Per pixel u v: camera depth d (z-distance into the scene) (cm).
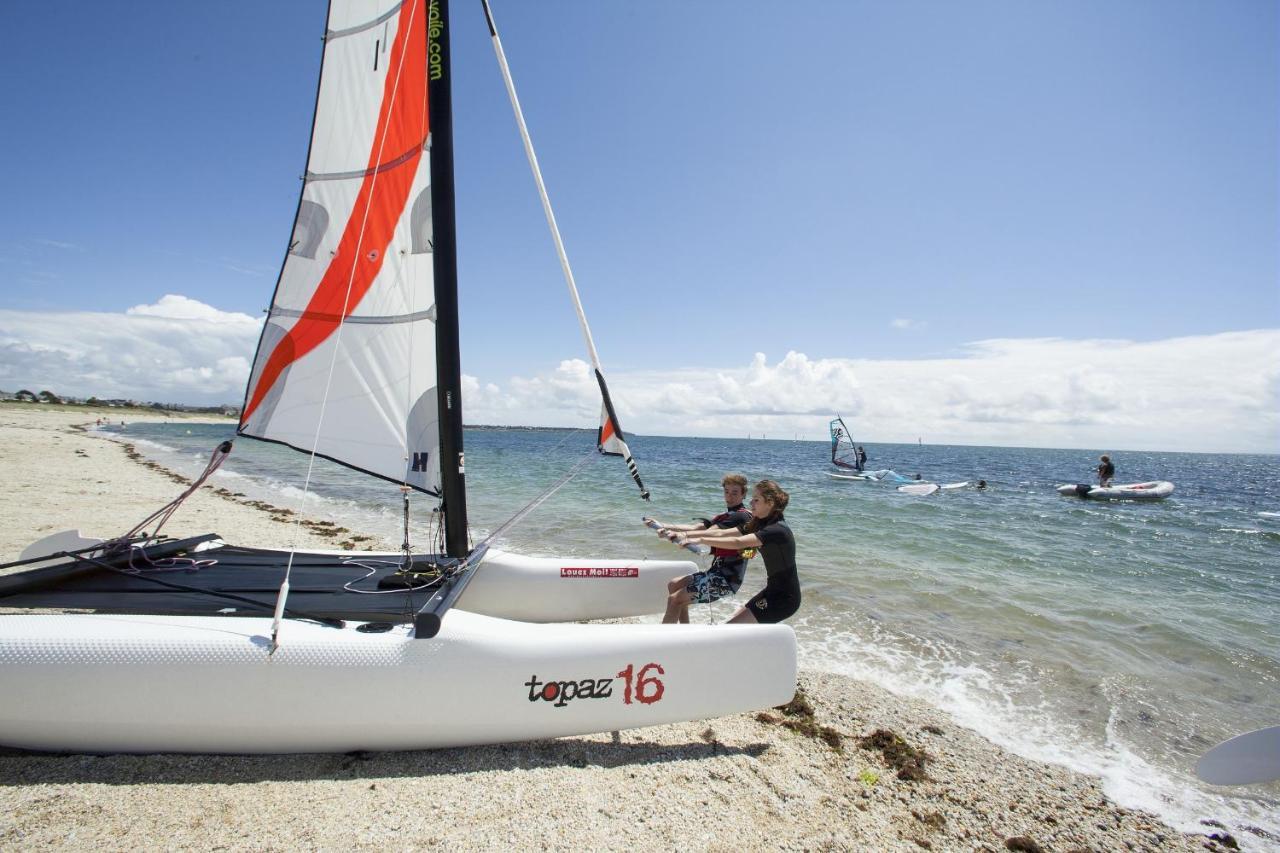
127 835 201
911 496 1584
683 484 1748
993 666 456
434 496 362
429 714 255
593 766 271
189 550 386
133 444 2852
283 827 211
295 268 369
